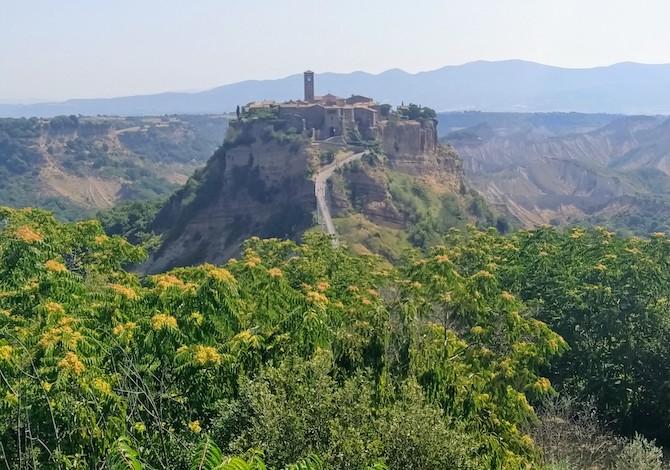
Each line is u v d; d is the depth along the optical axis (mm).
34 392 12555
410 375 16688
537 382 20453
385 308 18297
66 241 29594
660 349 28156
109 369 14602
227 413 13930
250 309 19516
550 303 29766
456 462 13164
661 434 28031
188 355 15031
